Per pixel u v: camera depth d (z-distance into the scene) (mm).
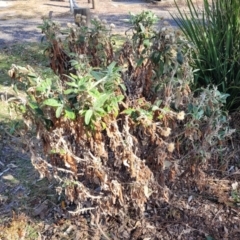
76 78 1491
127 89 1808
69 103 1486
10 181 2170
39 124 1543
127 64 1948
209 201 1965
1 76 3504
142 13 1975
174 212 1890
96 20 2152
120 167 1722
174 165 1720
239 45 2432
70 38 2141
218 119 1805
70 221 1876
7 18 6133
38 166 1657
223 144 2189
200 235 1787
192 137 1727
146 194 1610
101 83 1476
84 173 1735
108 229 1817
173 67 1747
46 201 2006
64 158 1563
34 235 1814
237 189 2035
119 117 1667
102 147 1559
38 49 4215
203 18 2559
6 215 1940
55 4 7215
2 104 2908
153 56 1739
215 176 2131
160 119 1651
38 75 1614
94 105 1391
